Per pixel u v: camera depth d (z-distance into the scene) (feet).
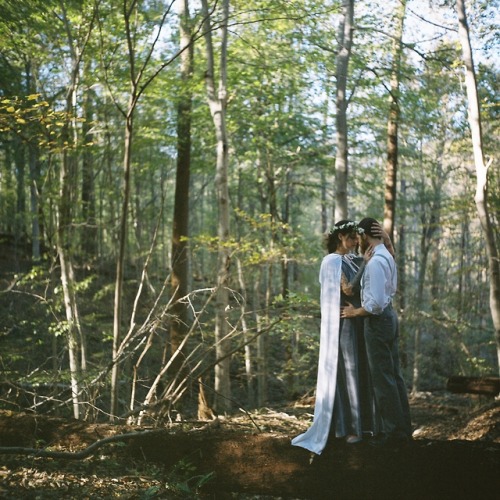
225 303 34.14
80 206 38.06
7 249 63.98
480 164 36.86
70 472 15.48
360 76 44.19
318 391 14.76
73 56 30.94
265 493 15.17
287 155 56.80
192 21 36.35
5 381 22.35
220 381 34.53
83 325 36.04
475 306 62.18
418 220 81.66
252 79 47.24
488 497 13.82
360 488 14.44
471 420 30.22
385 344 14.25
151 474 15.56
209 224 83.76
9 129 24.13
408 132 53.42
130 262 67.46
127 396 30.30
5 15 29.94
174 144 47.16
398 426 14.15
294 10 34.24
